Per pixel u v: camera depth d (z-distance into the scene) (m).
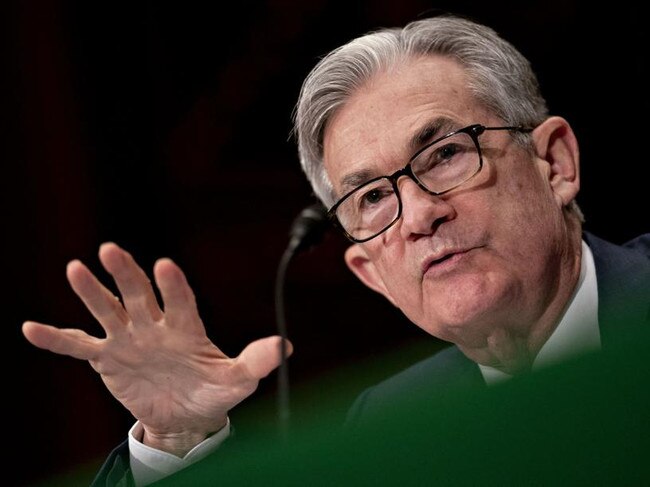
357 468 0.94
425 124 2.77
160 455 2.55
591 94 5.93
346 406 5.59
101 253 2.25
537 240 2.76
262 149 6.60
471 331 2.79
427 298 2.77
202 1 6.45
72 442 6.12
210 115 6.55
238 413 5.98
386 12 6.16
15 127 6.12
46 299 6.15
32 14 6.18
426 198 2.71
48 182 6.19
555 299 2.87
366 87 2.91
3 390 6.01
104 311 2.33
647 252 3.15
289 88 6.49
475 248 2.69
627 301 2.91
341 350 6.32
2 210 6.08
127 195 6.44
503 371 3.06
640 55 5.83
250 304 6.48
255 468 0.97
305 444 0.96
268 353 2.33
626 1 5.83
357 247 3.31
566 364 0.90
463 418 0.92
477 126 2.78
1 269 6.08
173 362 2.42
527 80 3.04
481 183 2.72
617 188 5.87
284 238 6.55
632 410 0.88
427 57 2.92
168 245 6.53
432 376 3.49
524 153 2.85
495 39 3.02
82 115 6.31
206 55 6.53
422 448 0.93
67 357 6.20
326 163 3.09
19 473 5.99
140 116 6.51
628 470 0.89
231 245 6.56
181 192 6.58
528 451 0.91
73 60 6.29
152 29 6.48
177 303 2.33
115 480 2.62
